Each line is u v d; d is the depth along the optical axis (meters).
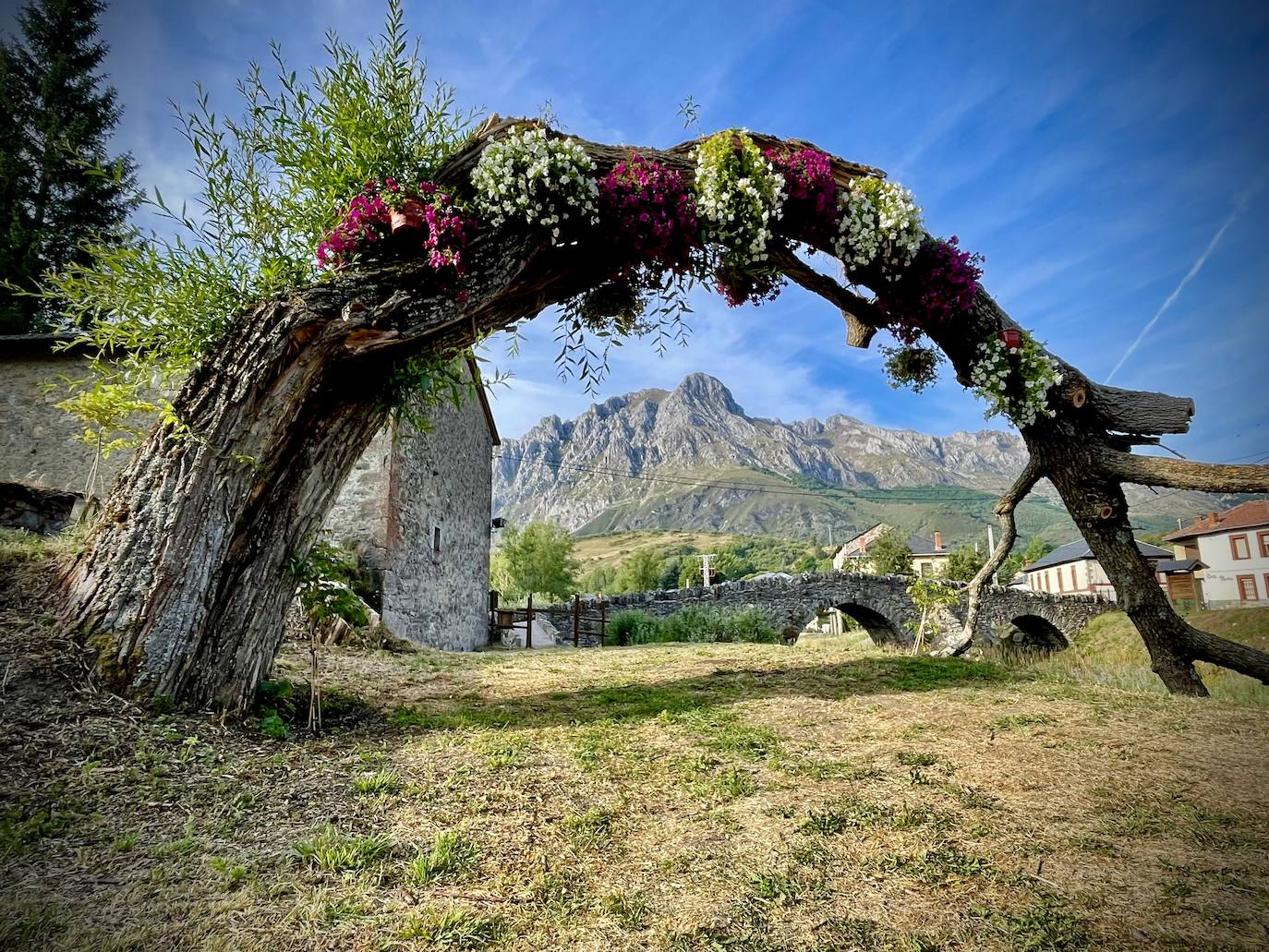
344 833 2.66
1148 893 2.28
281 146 4.14
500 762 3.53
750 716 4.78
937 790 3.29
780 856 2.56
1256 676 5.74
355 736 3.94
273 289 4.16
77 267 3.99
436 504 12.67
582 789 3.23
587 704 5.12
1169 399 5.72
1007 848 2.65
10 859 2.25
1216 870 2.45
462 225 3.98
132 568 3.67
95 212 14.32
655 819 2.91
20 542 4.89
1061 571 49.50
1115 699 5.54
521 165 4.01
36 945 1.81
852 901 2.24
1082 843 2.69
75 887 2.14
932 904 2.22
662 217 4.30
